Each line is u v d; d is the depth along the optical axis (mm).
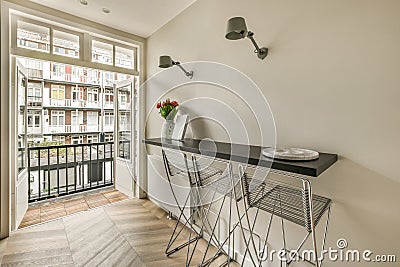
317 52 1370
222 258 1942
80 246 2104
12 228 2389
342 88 1268
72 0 2375
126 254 1979
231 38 1479
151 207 3084
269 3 1628
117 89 3859
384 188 1133
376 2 1141
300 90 1460
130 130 3598
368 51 1170
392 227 1113
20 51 2373
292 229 1520
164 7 2484
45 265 1815
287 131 1540
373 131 1160
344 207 1272
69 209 3027
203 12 2246
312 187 1402
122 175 3770
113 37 3027
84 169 4012
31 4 2375
